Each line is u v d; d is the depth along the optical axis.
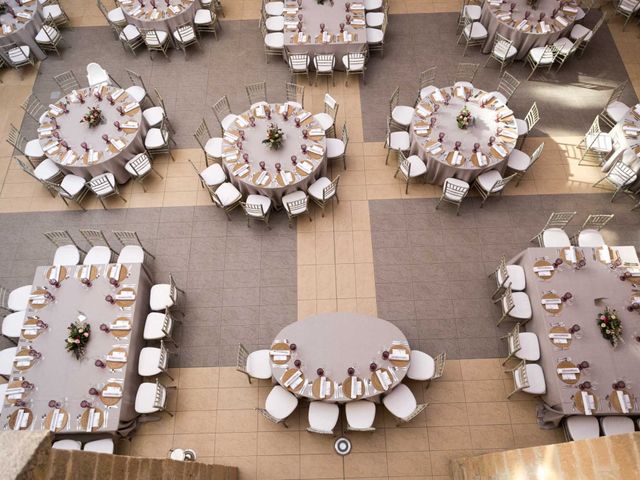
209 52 13.78
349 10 12.74
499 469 6.39
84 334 8.38
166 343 9.59
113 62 13.62
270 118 10.88
